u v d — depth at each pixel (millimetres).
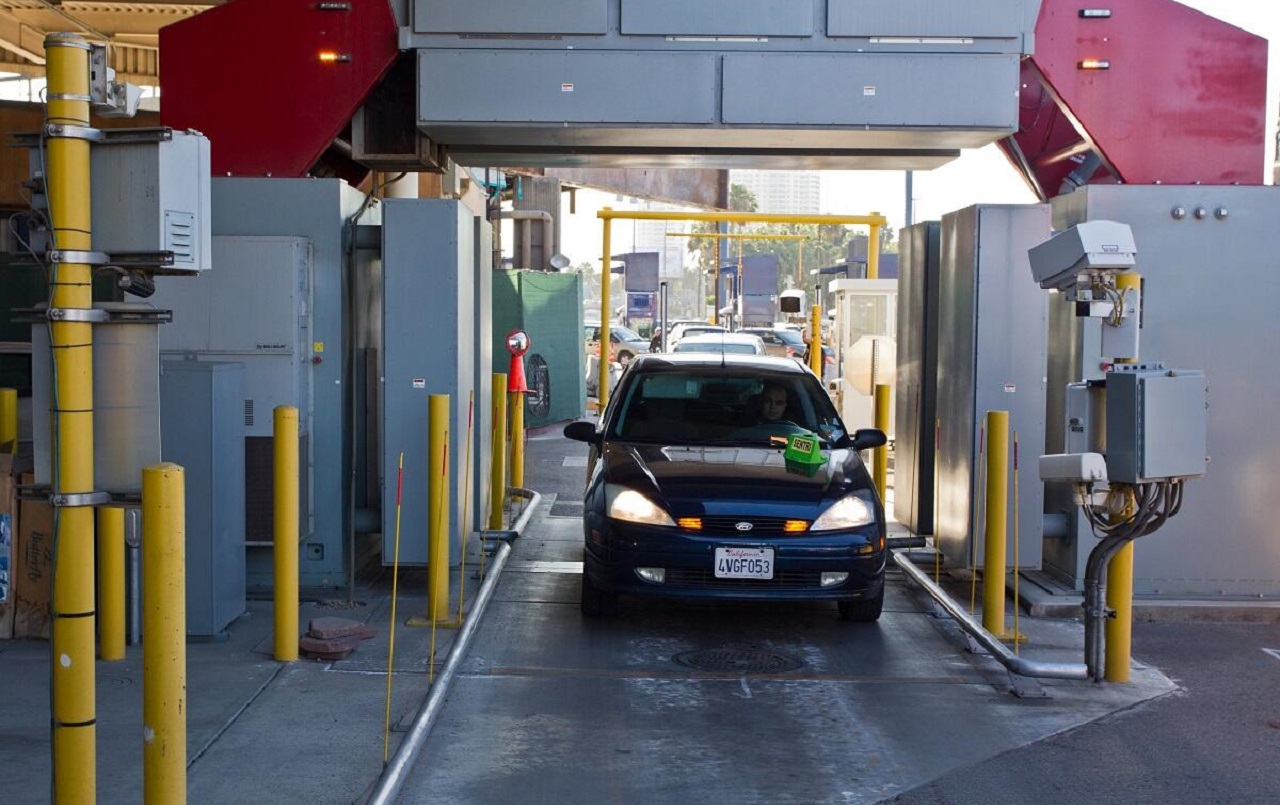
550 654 7199
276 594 6879
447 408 7645
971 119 8945
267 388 8250
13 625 7137
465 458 8953
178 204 3662
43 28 22328
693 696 6496
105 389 3742
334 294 8555
